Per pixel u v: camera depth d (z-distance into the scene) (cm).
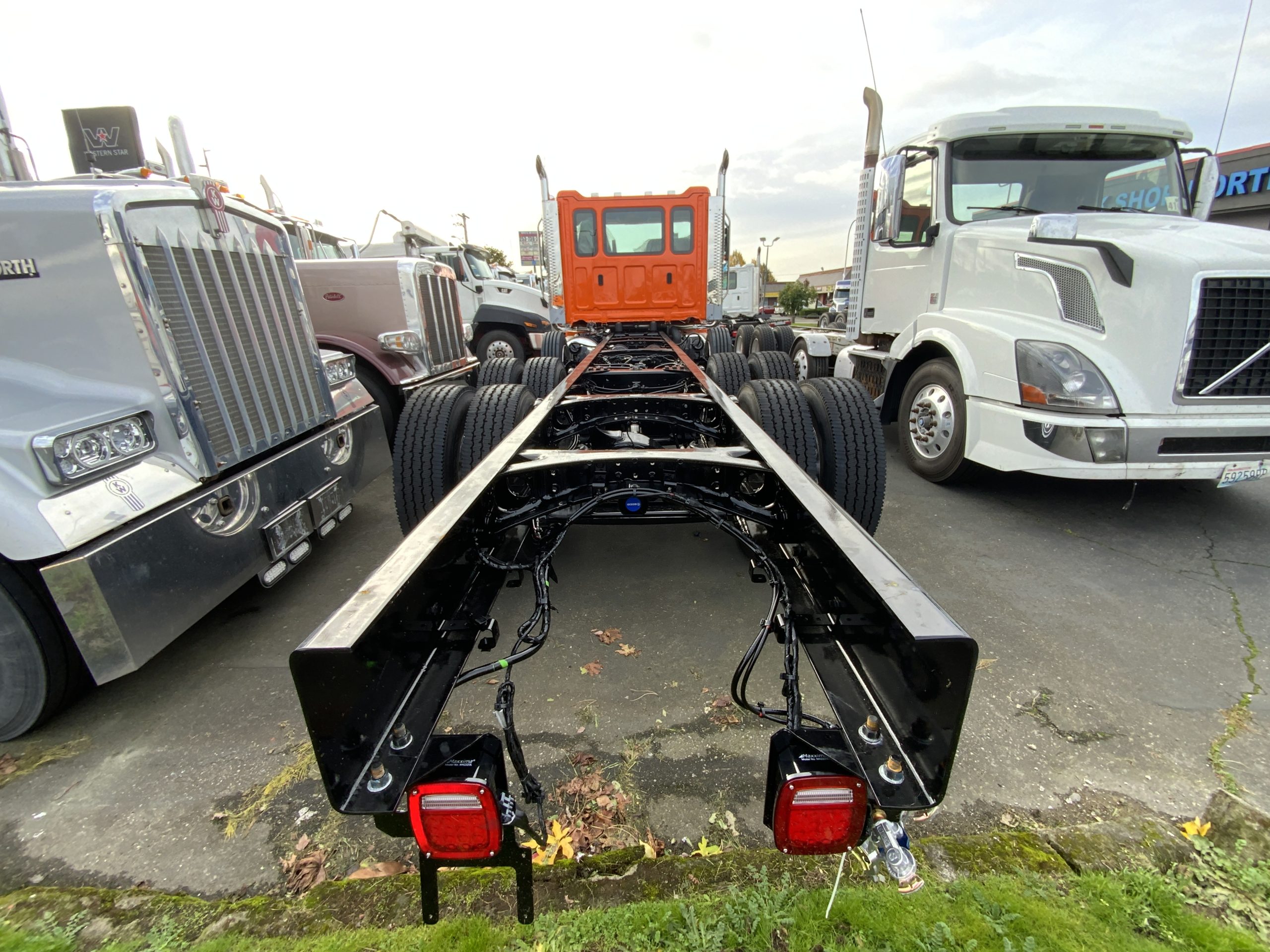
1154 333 338
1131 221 419
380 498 482
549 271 822
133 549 214
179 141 380
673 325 846
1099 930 144
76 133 380
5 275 222
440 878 162
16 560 190
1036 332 384
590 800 191
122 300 229
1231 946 140
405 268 486
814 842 119
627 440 382
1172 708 230
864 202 604
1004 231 426
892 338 574
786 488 199
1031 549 361
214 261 271
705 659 263
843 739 127
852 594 146
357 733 120
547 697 240
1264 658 259
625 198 789
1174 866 163
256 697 247
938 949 138
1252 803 188
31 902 160
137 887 168
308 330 342
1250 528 387
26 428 209
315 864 173
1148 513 414
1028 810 186
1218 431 338
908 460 498
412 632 146
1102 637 275
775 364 533
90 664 205
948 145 475
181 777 206
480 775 113
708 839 177
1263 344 331
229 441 271
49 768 212
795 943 141
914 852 166
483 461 222
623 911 150
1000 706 231
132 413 231
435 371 538
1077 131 459
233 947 146
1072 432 354
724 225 802
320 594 330
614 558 361
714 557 360
